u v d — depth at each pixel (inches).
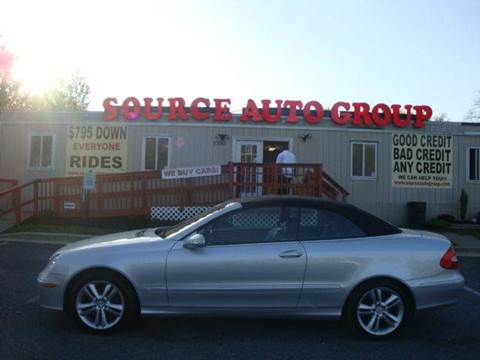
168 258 192.9
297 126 602.9
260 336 199.8
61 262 196.7
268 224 201.5
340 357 177.6
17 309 229.9
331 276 194.2
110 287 195.0
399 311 196.4
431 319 228.5
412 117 608.4
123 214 546.3
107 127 611.2
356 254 195.6
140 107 605.3
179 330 205.0
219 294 192.4
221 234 199.5
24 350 177.9
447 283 197.9
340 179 601.0
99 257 194.4
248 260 192.9
